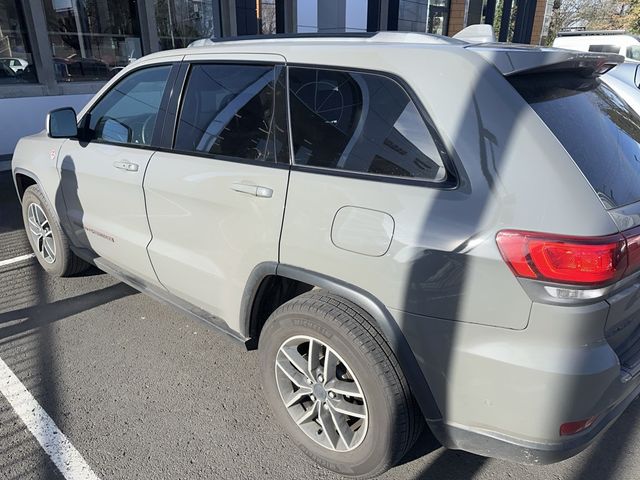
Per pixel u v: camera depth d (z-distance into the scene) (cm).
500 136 177
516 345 172
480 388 181
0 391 284
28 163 404
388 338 195
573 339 168
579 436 179
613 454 244
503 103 180
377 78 205
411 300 187
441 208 181
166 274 299
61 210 381
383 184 196
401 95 198
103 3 909
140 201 299
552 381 167
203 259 270
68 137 339
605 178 185
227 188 245
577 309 165
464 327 179
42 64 832
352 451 218
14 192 668
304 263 217
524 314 169
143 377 298
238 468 234
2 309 373
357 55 212
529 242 165
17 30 810
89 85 902
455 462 239
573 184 169
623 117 230
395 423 200
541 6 1941
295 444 244
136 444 247
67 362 311
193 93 278
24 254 474
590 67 218
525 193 170
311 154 221
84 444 246
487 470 235
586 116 203
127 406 274
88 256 378
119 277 348
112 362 312
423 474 232
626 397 196
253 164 239
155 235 298
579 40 1077
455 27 1512
